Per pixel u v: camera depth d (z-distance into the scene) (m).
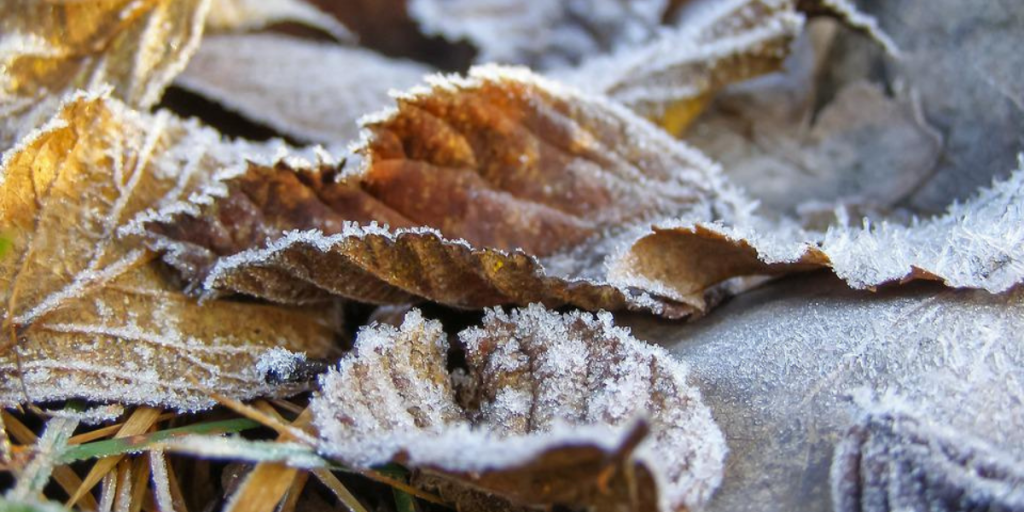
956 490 0.15
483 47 0.25
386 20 0.26
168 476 0.17
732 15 0.21
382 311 0.18
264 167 0.18
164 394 0.17
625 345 0.16
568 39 0.25
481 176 0.19
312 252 0.17
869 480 0.15
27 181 0.17
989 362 0.16
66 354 0.17
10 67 0.18
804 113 0.22
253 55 0.22
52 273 0.17
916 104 0.21
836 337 0.16
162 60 0.20
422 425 0.16
